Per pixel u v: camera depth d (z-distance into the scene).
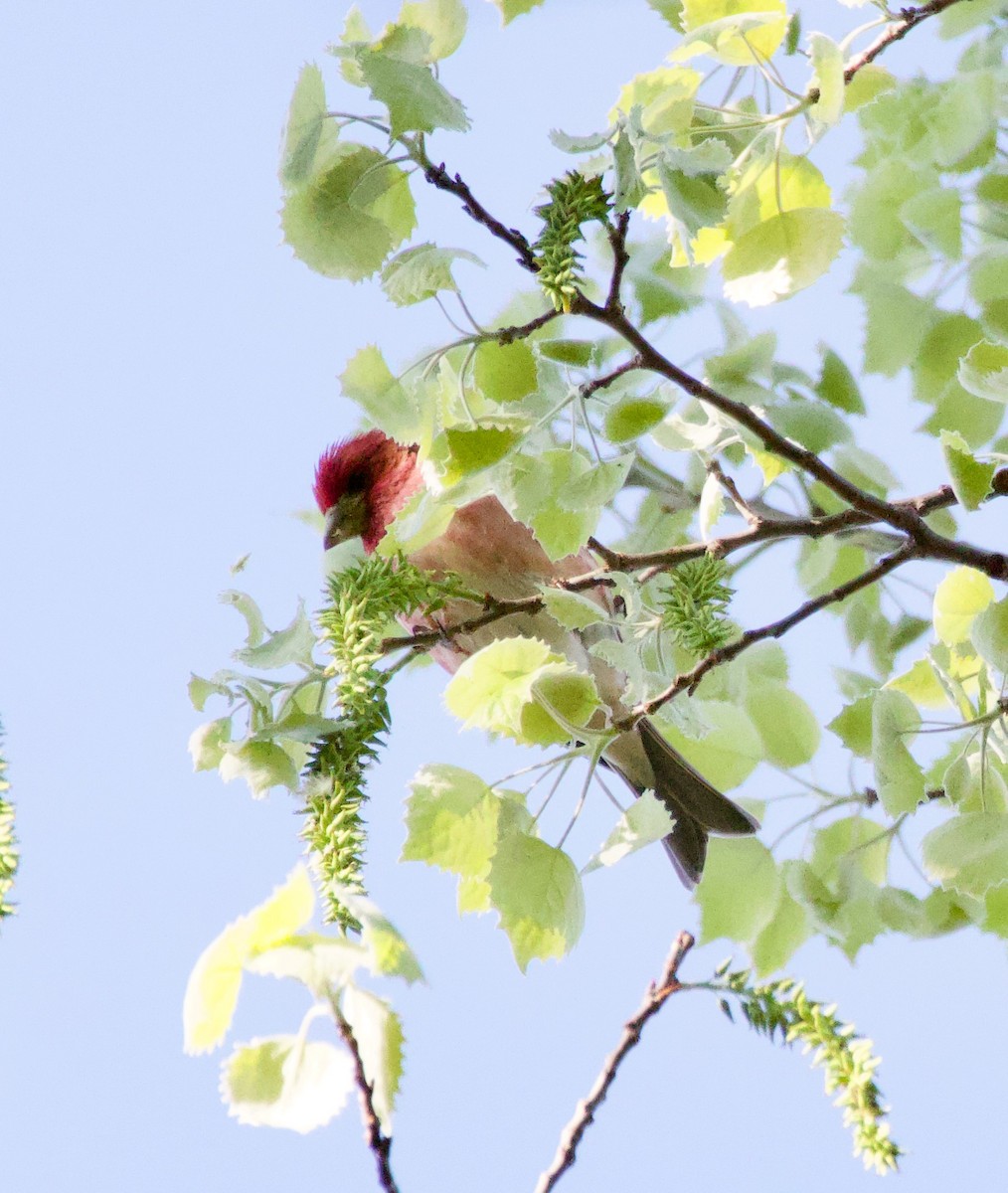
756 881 5.94
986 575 5.60
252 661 4.67
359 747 4.59
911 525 5.63
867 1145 4.24
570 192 4.57
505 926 4.38
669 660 5.64
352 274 4.84
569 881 4.43
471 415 4.93
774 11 4.90
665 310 6.13
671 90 4.89
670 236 5.18
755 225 5.07
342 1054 3.68
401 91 4.49
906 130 6.21
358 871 4.26
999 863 4.94
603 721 6.65
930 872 4.97
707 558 5.09
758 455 5.96
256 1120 3.63
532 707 4.61
